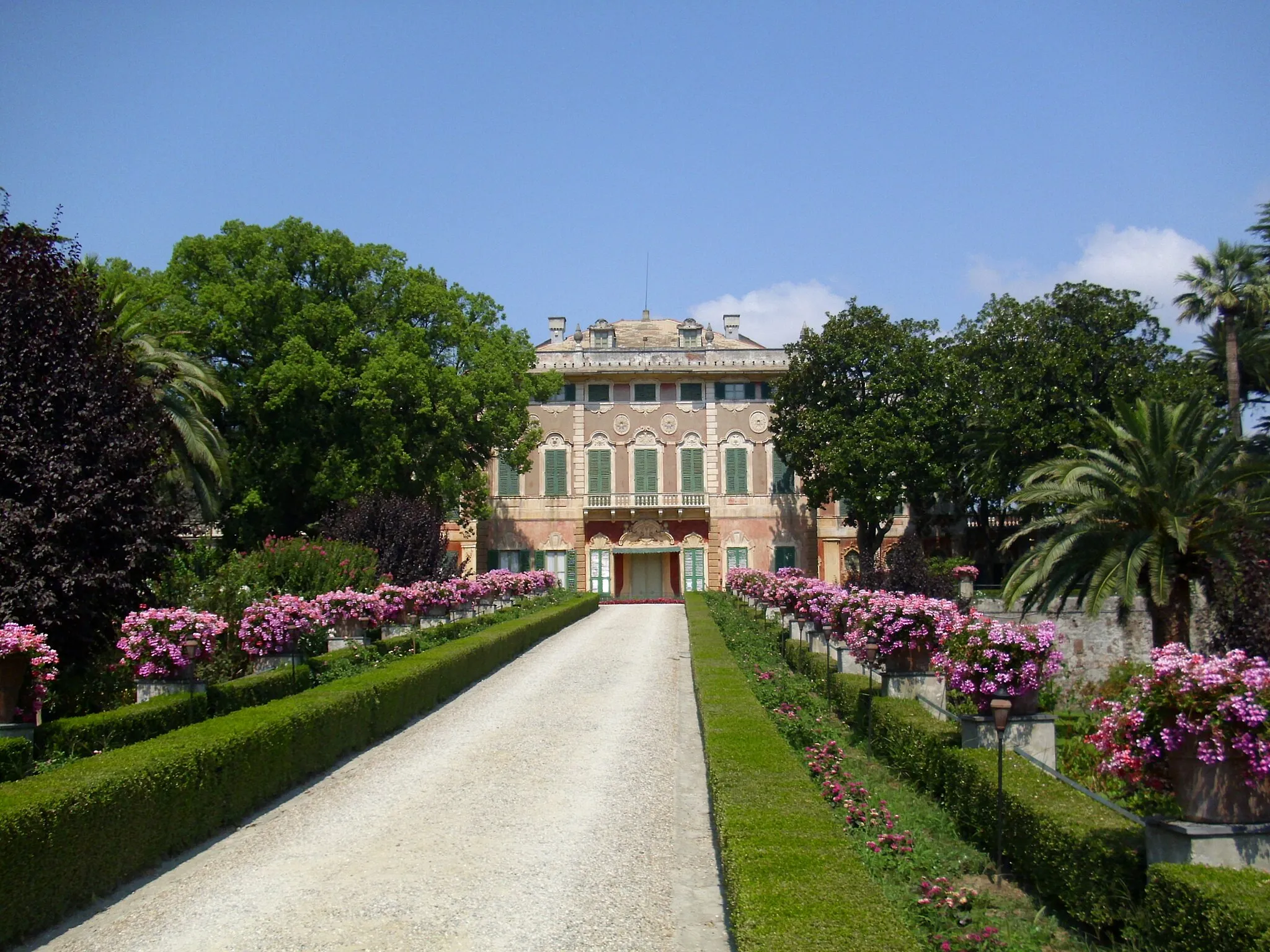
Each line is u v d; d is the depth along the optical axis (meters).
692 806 12.61
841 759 13.45
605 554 53.31
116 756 10.76
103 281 19.05
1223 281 36.91
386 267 40.28
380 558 31.64
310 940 8.47
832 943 6.40
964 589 34.28
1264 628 16.09
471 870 10.25
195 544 25.97
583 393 53.97
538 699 20.98
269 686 17.50
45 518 13.69
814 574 52.53
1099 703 8.53
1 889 8.17
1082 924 8.09
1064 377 37.62
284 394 35.31
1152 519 20.56
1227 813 7.29
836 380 44.44
